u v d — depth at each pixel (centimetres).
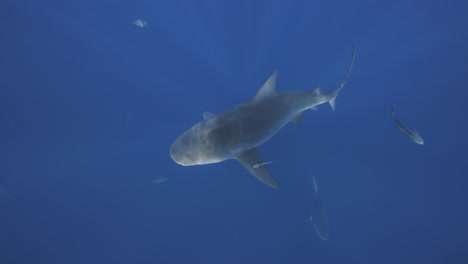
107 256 1491
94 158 1672
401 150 1522
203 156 654
